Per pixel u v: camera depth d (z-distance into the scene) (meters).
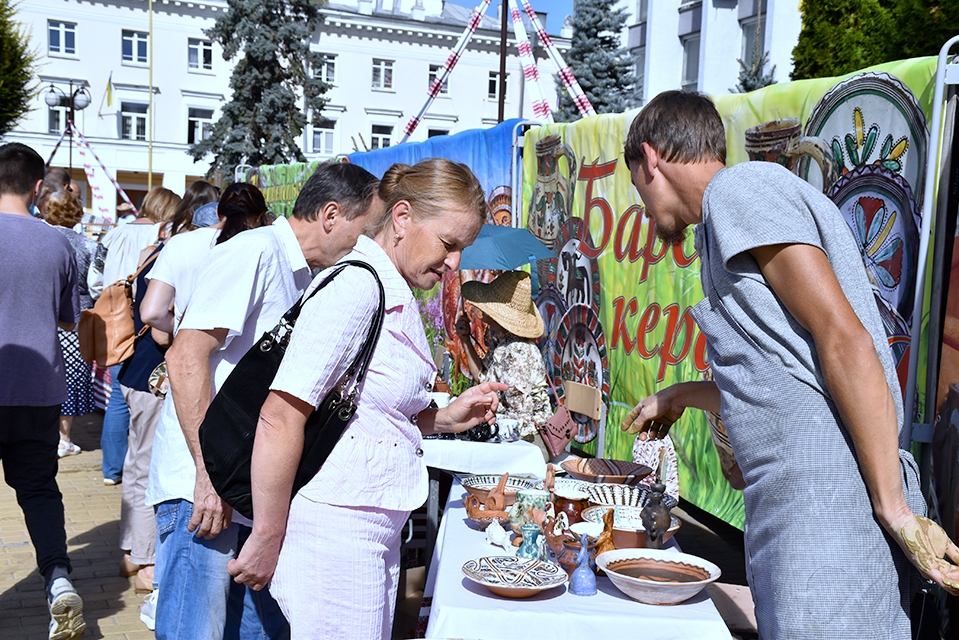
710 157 1.99
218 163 29.39
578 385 4.45
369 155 8.84
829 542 1.75
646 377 4.82
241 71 29.38
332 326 1.85
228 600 2.62
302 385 1.82
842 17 12.38
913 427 2.77
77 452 7.14
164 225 5.52
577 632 2.00
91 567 4.62
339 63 40.06
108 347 4.33
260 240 2.54
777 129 3.74
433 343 7.37
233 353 2.55
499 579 2.15
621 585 2.12
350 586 1.92
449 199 1.97
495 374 4.43
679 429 4.73
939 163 2.77
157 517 2.70
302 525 1.91
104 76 37.34
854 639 1.75
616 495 2.82
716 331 1.95
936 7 8.46
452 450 3.46
